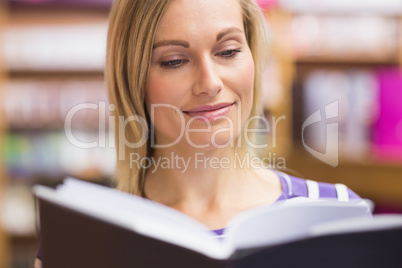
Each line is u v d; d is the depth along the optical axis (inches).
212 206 73.0
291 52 210.4
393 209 200.5
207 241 48.6
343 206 55.6
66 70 206.2
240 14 68.4
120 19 69.1
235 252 46.1
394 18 209.5
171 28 63.9
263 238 52.0
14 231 212.5
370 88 198.2
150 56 66.0
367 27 210.1
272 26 206.1
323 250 47.6
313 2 208.4
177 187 73.5
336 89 200.2
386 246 48.4
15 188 211.2
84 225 53.6
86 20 206.4
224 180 73.2
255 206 73.4
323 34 210.7
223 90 65.6
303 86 202.5
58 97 207.8
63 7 204.7
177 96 65.7
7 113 208.2
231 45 65.5
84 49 205.6
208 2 63.7
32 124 208.4
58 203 56.0
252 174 78.2
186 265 47.9
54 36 206.1
